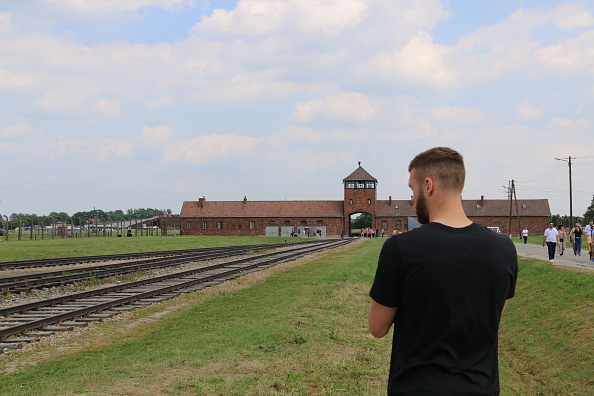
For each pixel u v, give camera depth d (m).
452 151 2.85
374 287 2.66
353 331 11.43
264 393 6.95
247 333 10.85
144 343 10.20
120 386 7.21
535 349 13.03
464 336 2.50
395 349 2.65
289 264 31.06
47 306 14.84
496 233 2.73
